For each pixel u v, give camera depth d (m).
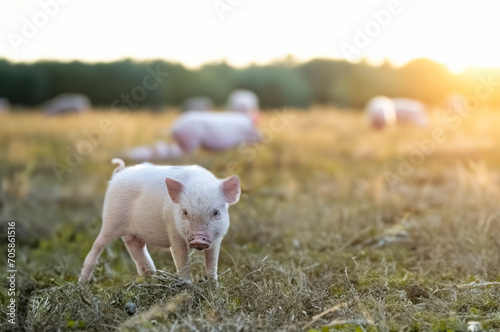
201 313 2.26
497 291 2.52
